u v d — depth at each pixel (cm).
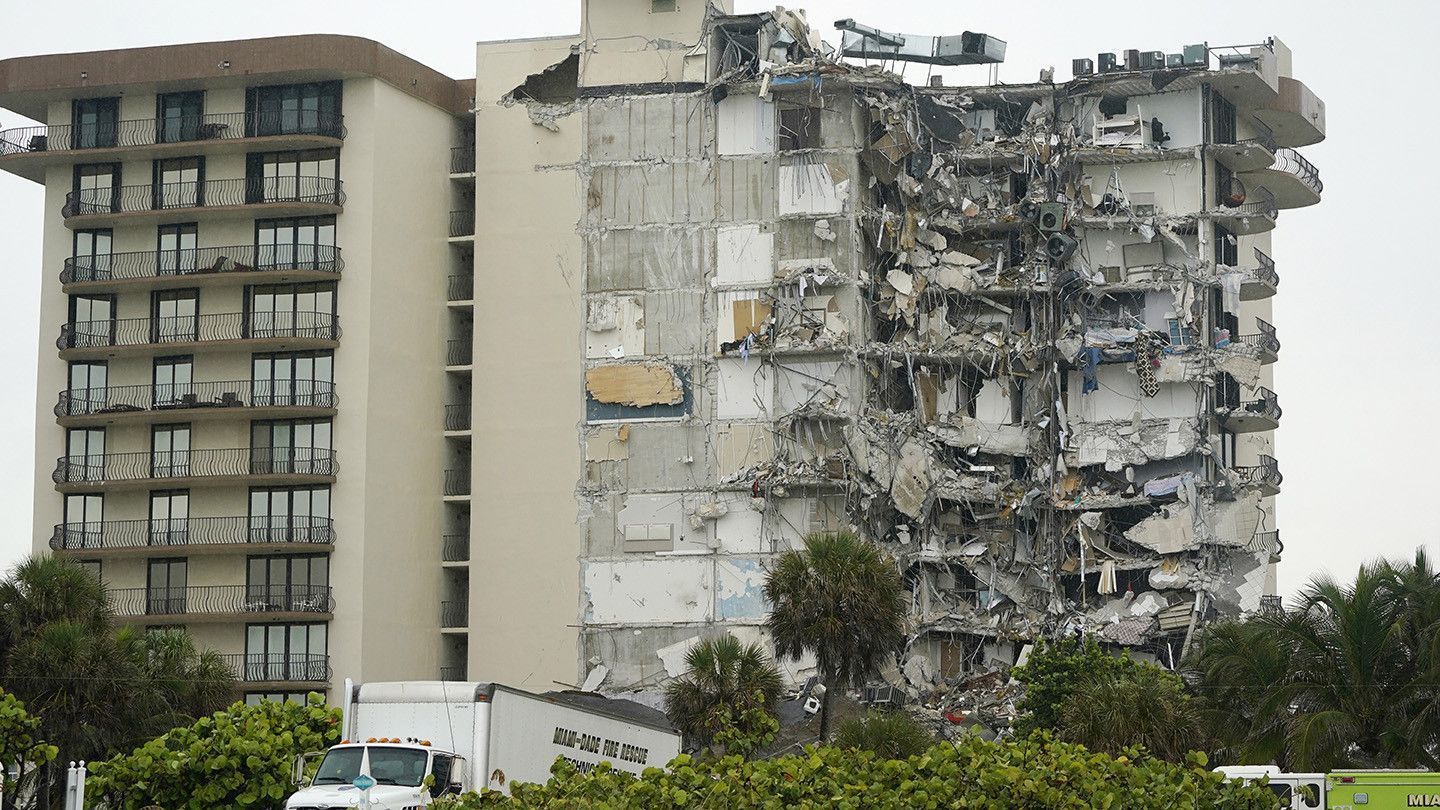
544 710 18788
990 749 16112
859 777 15550
